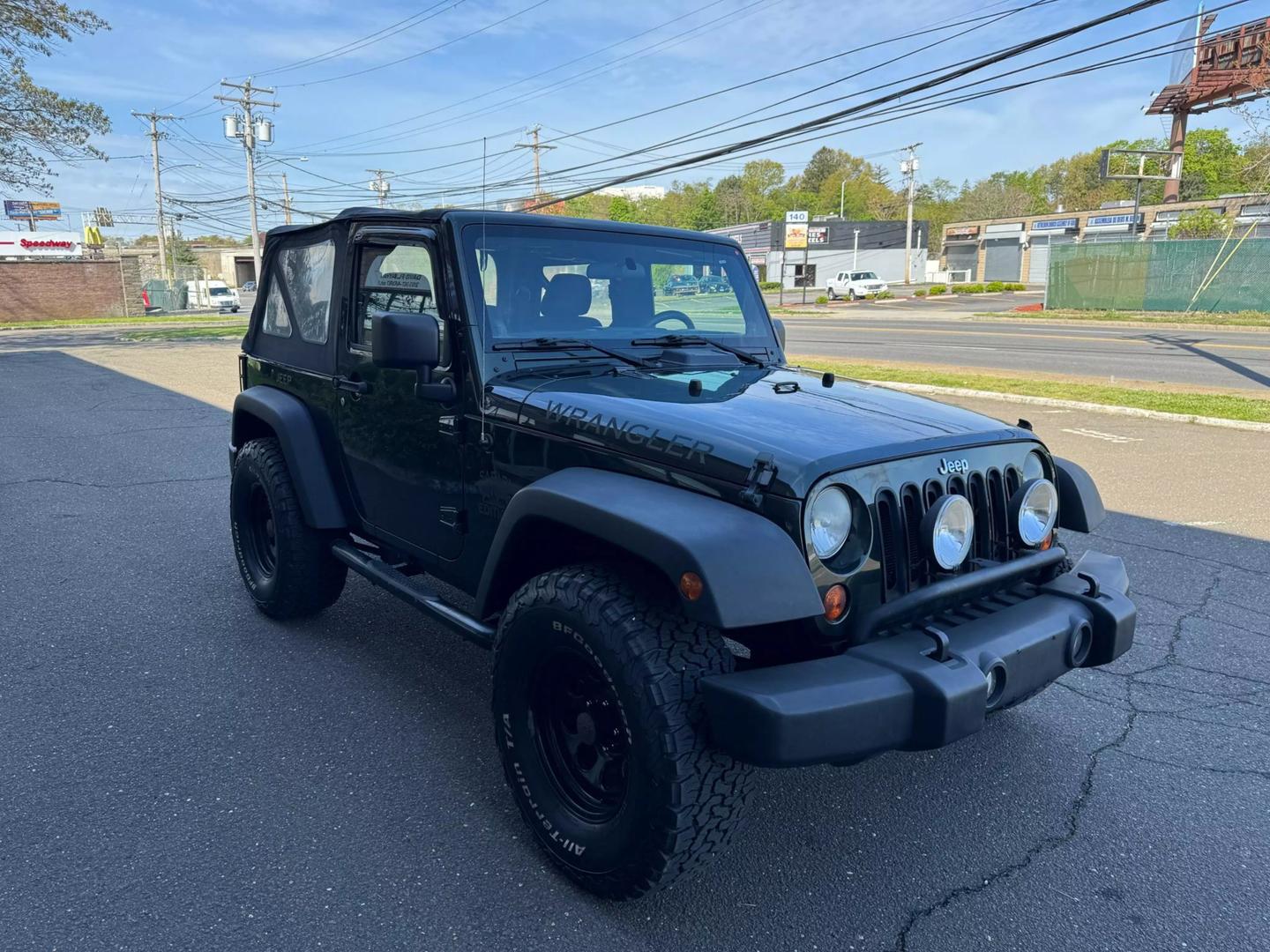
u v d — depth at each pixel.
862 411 2.88
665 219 109.81
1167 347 19.69
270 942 2.39
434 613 3.20
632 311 3.56
